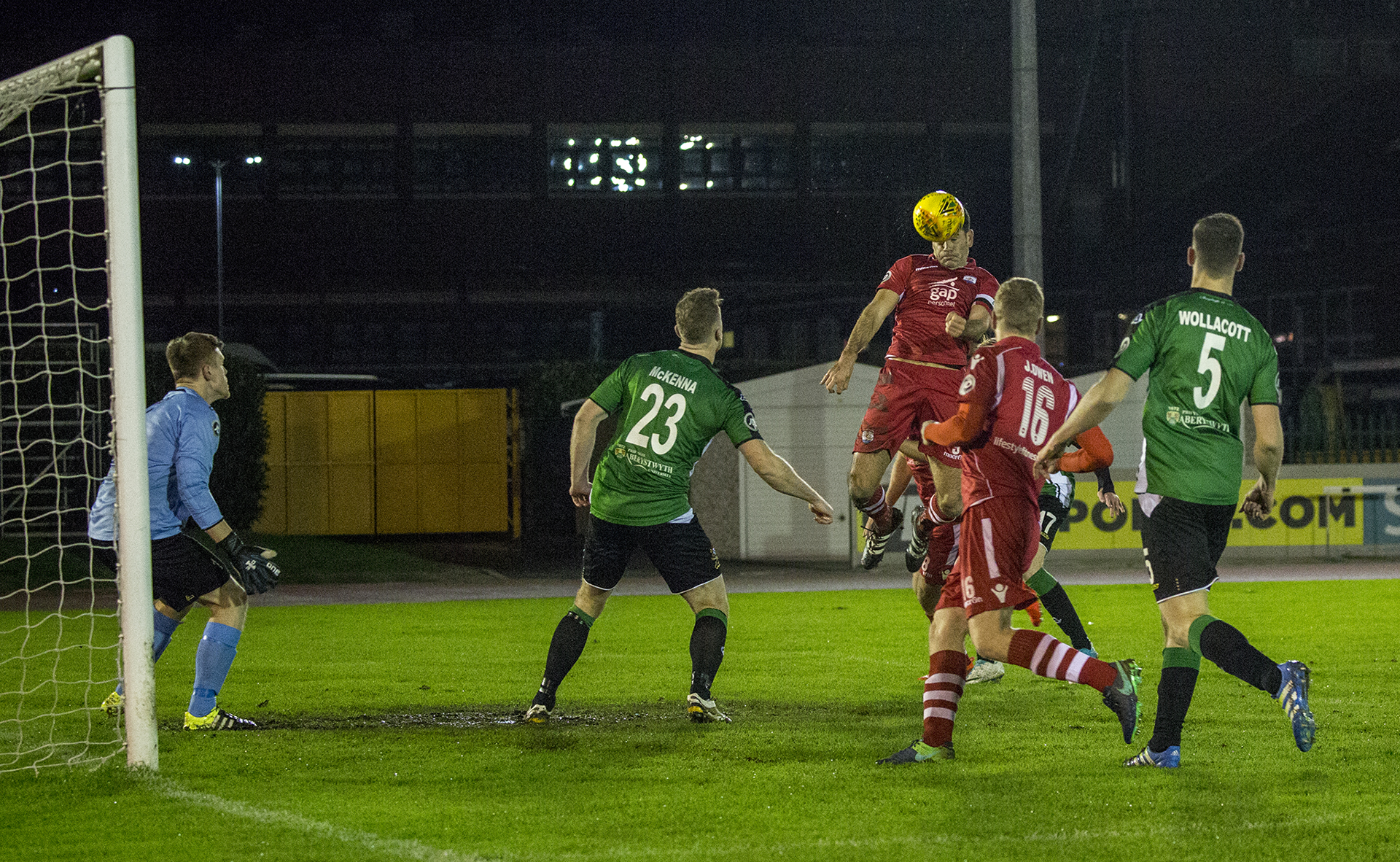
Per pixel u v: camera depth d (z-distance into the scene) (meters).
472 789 14.44
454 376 118.19
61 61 16.41
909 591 45.16
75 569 53.75
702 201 123.06
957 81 121.88
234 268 120.75
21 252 107.56
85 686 23.78
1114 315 120.50
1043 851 11.65
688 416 18.62
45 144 108.12
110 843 12.26
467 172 122.69
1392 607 35.50
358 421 80.62
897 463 24.12
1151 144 119.38
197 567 18.61
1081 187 121.12
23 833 12.65
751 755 16.30
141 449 15.74
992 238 122.19
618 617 35.97
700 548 18.97
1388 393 89.31
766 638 30.28
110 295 15.72
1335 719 18.56
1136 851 11.62
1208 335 14.99
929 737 15.79
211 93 118.94
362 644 30.27
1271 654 25.78
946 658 15.95
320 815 13.27
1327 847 11.68
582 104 121.62
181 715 20.14
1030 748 16.56
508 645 29.84
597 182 123.25
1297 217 112.50
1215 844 11.81
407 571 56.06
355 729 18.55
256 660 27.17
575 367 78.31
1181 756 15.95
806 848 11.82
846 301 121.88
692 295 19.19
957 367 22.75
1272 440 15.13
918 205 22.50
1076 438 16.62
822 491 62.97
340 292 122.06
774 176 123.44
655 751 16.58
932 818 12.93
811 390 62.97
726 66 121.81
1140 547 56.84
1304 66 119.69
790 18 122.38
